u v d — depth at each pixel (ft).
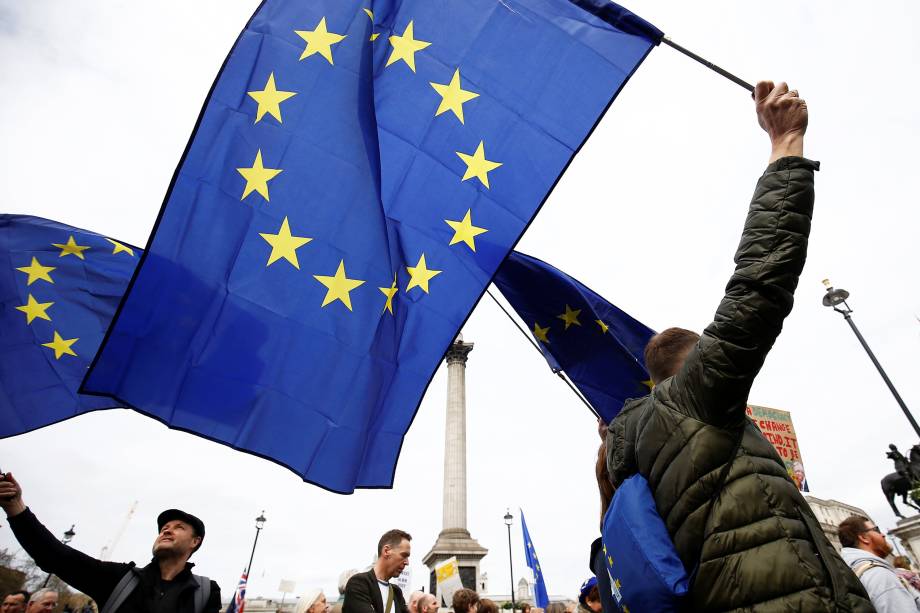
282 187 16.61
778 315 7.29
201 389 14.69
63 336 24.47
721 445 7.23
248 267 15.81
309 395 15.66
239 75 16.89
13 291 24.31
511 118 18.37
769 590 6.32
